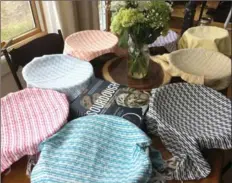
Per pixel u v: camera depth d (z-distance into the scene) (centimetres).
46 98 86
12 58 120
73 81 97
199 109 86
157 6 91
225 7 239
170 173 67
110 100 86
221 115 84
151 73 117
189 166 68
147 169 59
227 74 110
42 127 74
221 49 152
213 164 72
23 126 75
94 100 86
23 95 88
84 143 67
